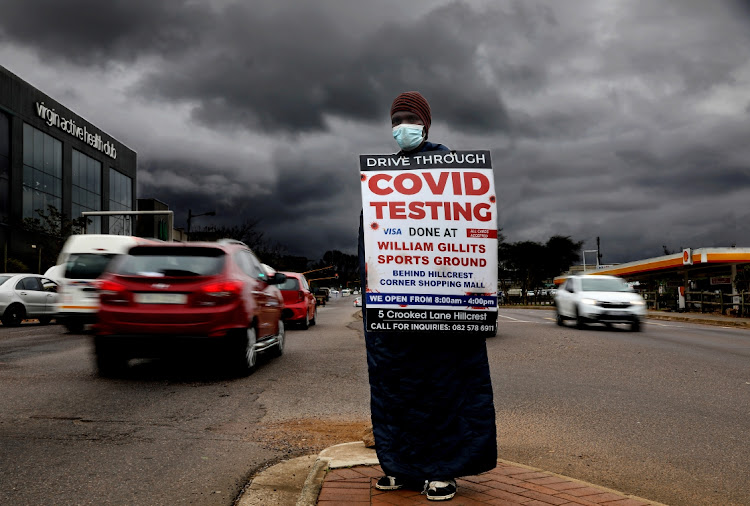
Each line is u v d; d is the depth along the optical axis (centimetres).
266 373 861
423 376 312
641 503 326
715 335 1686
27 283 1889
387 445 316
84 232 4150
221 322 770
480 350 317
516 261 7331
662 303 3866
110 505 339
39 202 4381
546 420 587
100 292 777
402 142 335
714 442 508
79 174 5016
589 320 1861
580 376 872
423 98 339
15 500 343
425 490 318
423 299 313
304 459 432
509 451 477
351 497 320
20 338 1384
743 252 3356
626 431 544
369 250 315
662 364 1005
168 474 399
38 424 529
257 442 488
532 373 901
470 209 319
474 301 314
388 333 315
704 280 4400
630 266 4606
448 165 322
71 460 424
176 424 543
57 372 830
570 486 353
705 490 390
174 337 762
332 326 1980
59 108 4659
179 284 768
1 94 3934
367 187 319
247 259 904
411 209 317
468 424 311
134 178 6144
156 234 6194
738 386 790
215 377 815
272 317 987
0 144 3941
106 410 595
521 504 314
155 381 775
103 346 779
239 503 345
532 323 2212
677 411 630
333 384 776
